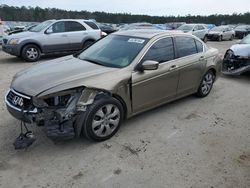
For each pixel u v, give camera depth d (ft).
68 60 15.26
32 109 11.30
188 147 12.74
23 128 14.06
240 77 26.68
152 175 10.60
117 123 13.39
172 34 16.42
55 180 10.19
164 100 16.03
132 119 15.56
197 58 17.67
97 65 13.96
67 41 36.68
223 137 13.83
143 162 11.43
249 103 19.04
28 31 36.68
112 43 15.96
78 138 13.20
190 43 17.63
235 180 10.44
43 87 11.44
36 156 11.66
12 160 11.33
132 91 13.66
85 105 11.64
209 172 10.88
